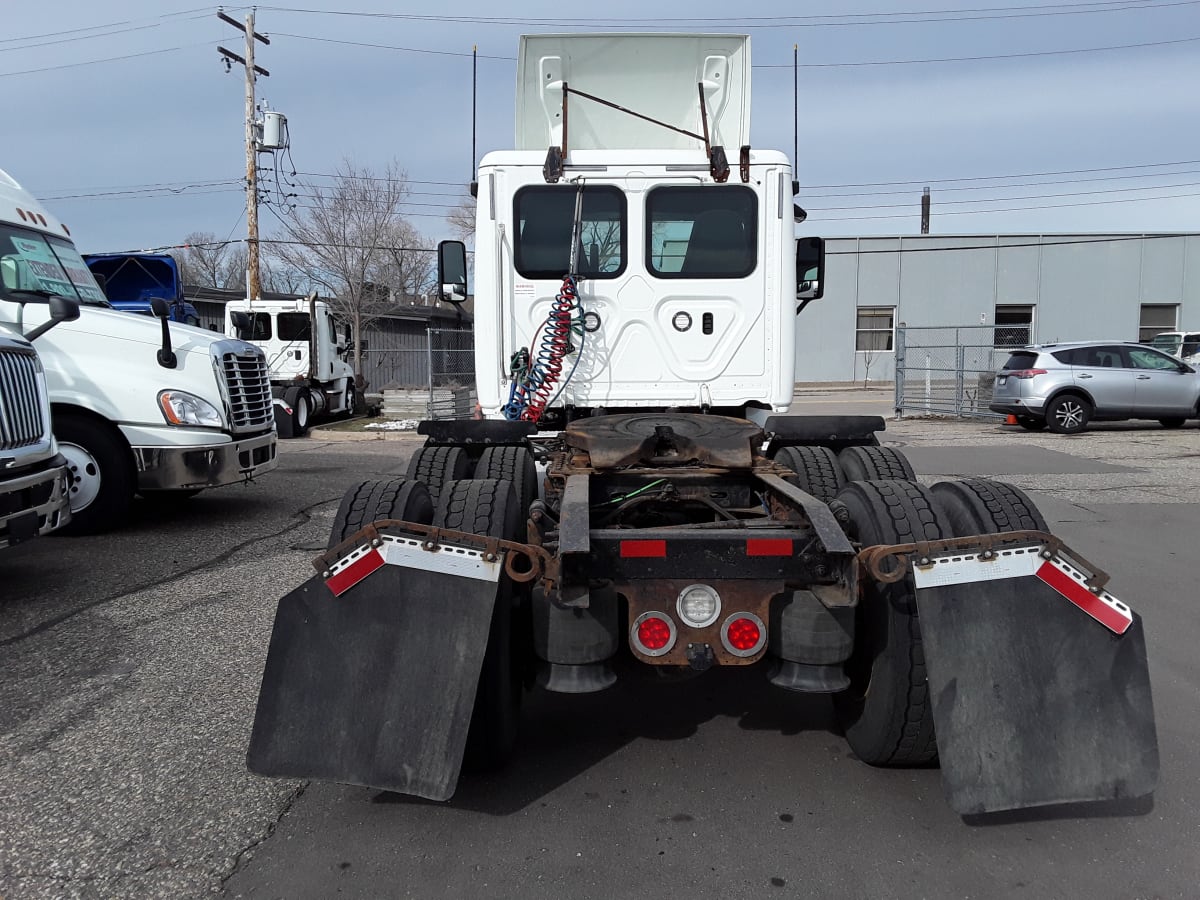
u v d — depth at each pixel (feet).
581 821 10.14
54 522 18.92
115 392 24.36
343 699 9.07
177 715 12.98
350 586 9.14
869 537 10.33
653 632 9.71
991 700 8.95
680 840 9.72
